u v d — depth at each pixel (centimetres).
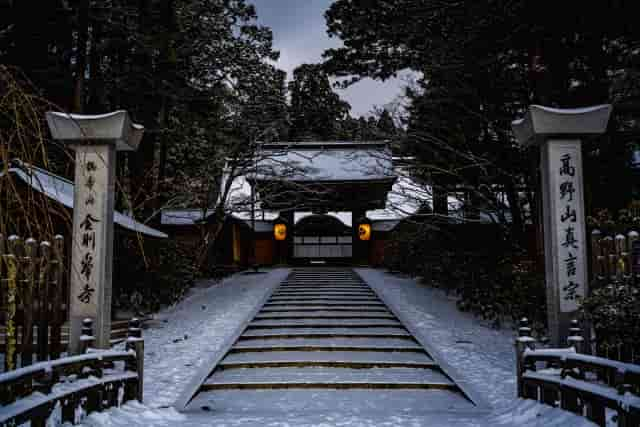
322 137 3912
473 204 1770
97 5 1477
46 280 690
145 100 1769
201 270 2169
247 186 3075
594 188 1297
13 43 1420
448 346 1152
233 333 1259
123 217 1386
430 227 1912
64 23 1491
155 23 1727
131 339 759
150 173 1839
